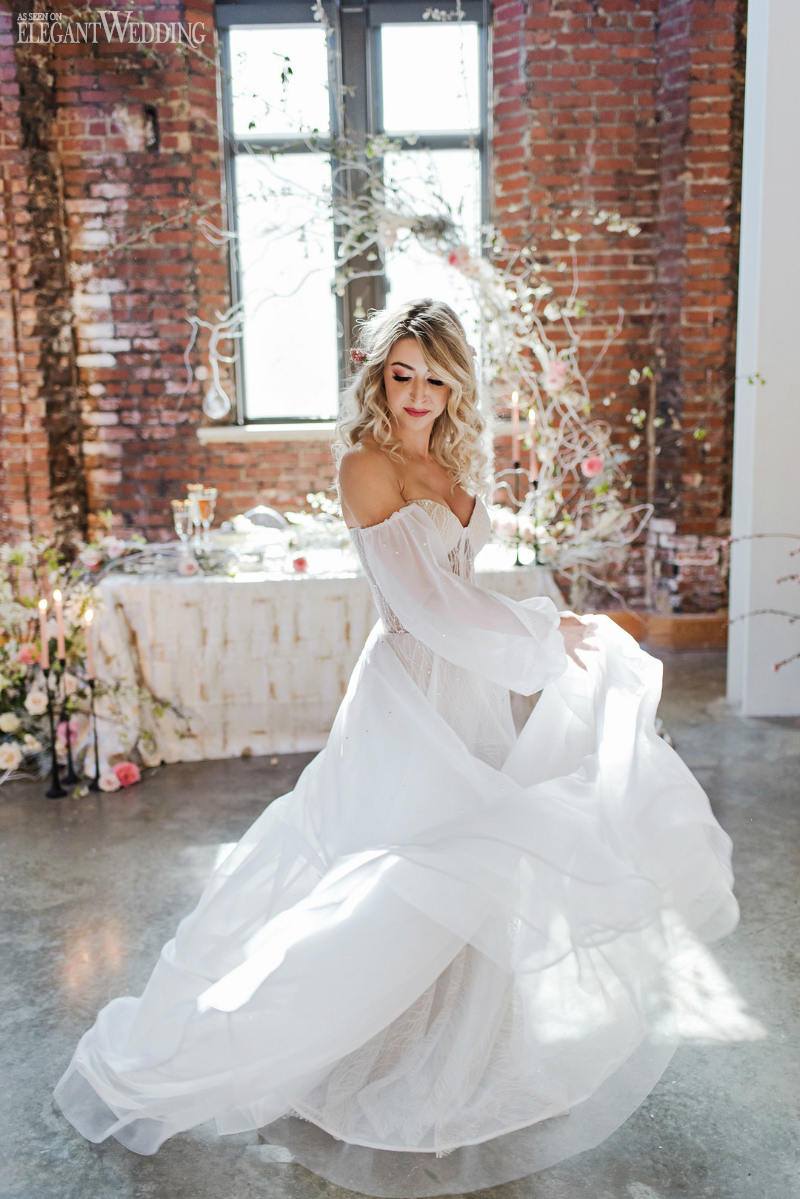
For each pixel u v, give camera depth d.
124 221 5.27
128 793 3.93
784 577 4.38
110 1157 2.07
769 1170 2.01
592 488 4.79
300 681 4.26
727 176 5.11
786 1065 2.32
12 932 2.95
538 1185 1.96
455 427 2.12
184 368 5.42
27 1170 2.04
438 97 5.41
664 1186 1.97
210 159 5.29
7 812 3.77
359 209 5.29
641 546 5.63
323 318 5.59
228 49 5.35
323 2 5.25
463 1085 1.99
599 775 1.97
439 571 1.95
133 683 4.16
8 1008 2.58
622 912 1.80
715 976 2.67
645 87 5.20
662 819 1.95
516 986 1.98
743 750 4.15
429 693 2.07
